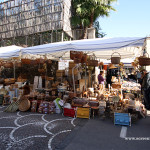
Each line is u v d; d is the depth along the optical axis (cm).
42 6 990
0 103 598
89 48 375
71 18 1047
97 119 436
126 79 1134
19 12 1089
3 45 1163
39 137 304
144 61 372
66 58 848
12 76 1028
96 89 646
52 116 457
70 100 520
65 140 293
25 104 509
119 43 346
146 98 412
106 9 1147
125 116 395
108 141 292
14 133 321
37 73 946
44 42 992
